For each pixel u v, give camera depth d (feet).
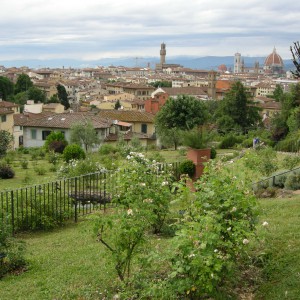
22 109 294.46
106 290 20.93
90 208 42.37
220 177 20.92
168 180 31.63
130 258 19.51
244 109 214.48
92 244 30.60
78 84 484.74
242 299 18.76
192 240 16.19
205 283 16.14
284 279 19.67
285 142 110.22
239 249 18.24
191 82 627.05
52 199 38.42
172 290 16.49
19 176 77.61
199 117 149.38
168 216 29.81
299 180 49.14
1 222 27.53
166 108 149.18
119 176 26.21
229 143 129.80
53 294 21.57
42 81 488.85
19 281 24.07
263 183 48.55
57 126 154.81
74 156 92.63
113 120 174.09
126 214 19.83
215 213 18.49
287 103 149.79
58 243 31.94
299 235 24.82
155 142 172.96
